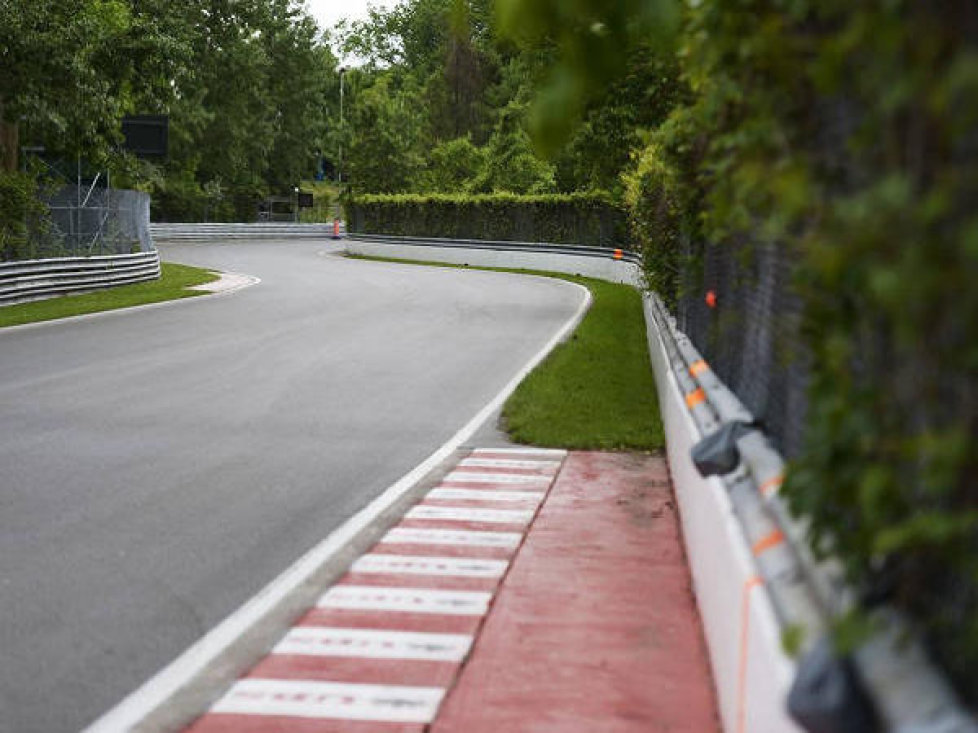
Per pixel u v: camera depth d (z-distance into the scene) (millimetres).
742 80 3008
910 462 2398
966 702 2299
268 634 5914
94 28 32719
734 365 7090
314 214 99000
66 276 31062
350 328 23906
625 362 18094
